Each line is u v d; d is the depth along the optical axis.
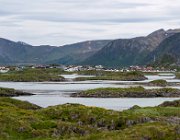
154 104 130.50
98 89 176.00
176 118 63.38
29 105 96.44
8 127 51.00
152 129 43.69
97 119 61.28
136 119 59.12
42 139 47.91
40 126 54.09
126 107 117.25
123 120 59.28
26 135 50.00
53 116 64.69
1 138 47.22
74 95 171.25
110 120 59.56
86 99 153.75
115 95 170.38
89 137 44.38
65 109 66.31
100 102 138.38
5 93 172.12
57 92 193.50
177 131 43.00
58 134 51.97
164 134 42.56
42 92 194.12
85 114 63.34
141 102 139.50
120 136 42.38
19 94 176.12
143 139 41.47
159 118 60.84
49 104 129.00
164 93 175.62
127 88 179.62
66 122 57.62
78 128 54.19
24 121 54.62
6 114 57.72
